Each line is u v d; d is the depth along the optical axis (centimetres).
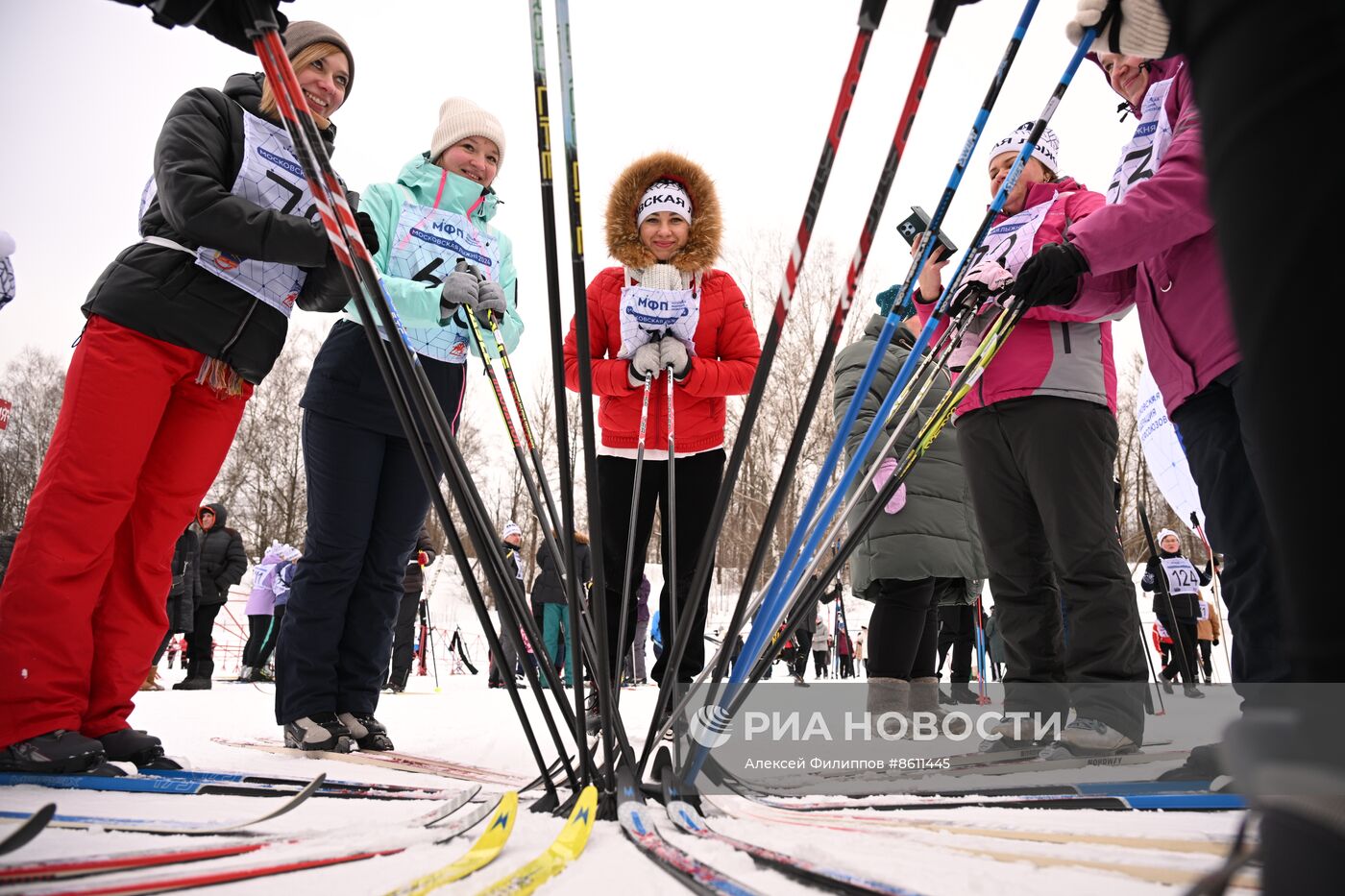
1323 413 48
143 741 193
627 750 143
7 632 170
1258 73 53
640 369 253
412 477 260
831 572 153
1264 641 171
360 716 252
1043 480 229
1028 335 236
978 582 419
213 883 85
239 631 1470
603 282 297
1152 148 203
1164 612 439
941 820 129
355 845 102
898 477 162
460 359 264
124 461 184
